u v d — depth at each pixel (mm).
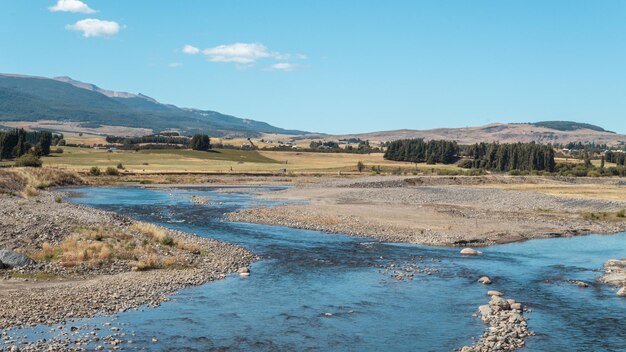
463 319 30938
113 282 35969
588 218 82500
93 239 44844
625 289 36844
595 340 27719
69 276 36844
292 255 49094
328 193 114625
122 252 42562
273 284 38031
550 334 28562
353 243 56562
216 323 29109
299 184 157625
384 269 43875
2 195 72250
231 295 34750
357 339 27438
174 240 49625
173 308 31438
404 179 150500
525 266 46125
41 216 49781
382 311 32250
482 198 105125
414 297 35469
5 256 37469
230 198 108125
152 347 25188
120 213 78875
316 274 41531
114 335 26391
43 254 39812
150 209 85438
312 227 67062
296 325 29281
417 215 79500
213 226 67000
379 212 81688
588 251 54562
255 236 59719
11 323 27016
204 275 39531
